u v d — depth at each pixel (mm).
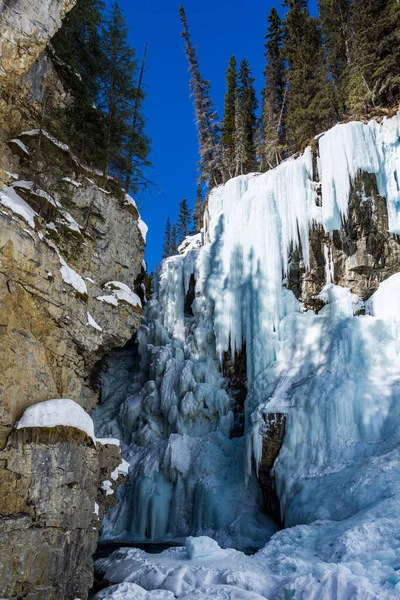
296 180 24422
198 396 23656
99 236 13867
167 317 29125
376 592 8742
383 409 17609
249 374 23484
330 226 23172
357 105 27219
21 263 9516
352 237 22953
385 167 23016
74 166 13266
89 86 16359
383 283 21938
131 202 15633
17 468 8531
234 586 10453
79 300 11547
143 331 29516
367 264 22547
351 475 15719
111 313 13664
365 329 20156
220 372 25266
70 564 9625
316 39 35875
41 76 12766
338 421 17969
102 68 16516
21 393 9273
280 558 11906
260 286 24125
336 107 30406
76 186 13086
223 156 38656
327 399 18438
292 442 18594
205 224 30891
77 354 11836
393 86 25922
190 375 24688
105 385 30391
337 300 22203
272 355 23000
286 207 24547
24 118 11930
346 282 22688
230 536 18469
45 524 8969
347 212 22797
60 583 9242
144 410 26125
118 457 12750
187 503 21328
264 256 24531
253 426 19844
